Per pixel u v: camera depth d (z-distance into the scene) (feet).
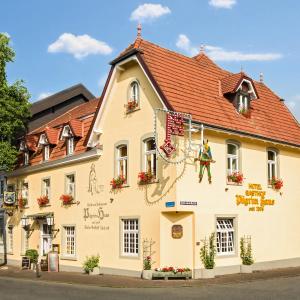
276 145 87.20
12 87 97.71
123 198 78.79
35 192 103.55
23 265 96.53
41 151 105.09
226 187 76.69
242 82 84.69
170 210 69.97
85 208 87.30
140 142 76.59
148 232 73.26
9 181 114.32
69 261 89.61
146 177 73.97
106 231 81.71
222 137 77.30
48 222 94.73
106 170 83.25
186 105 74.28
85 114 98.73
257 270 79.92
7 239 112.88
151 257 72.18
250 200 80.53
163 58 80.33
